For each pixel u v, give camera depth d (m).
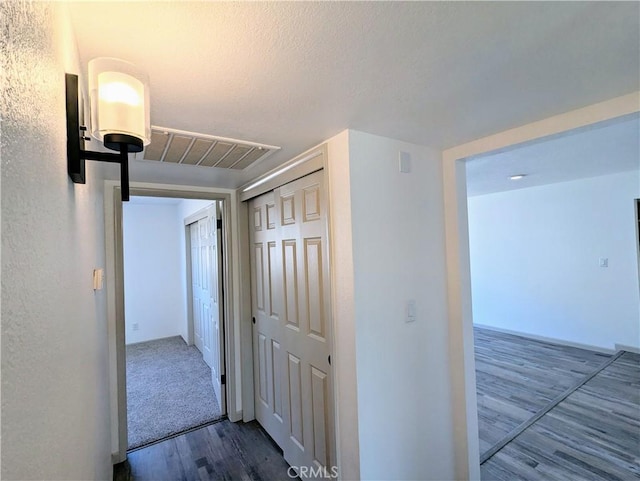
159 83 1.09
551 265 4.77
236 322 2.89
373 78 1.11
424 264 1.91
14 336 0.35
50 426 0.50
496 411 2.89
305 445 2.08
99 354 1.46
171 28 0.81
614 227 4.18
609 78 1.17
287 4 0.74
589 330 4.42
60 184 0.63
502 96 1.29
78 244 0.88
